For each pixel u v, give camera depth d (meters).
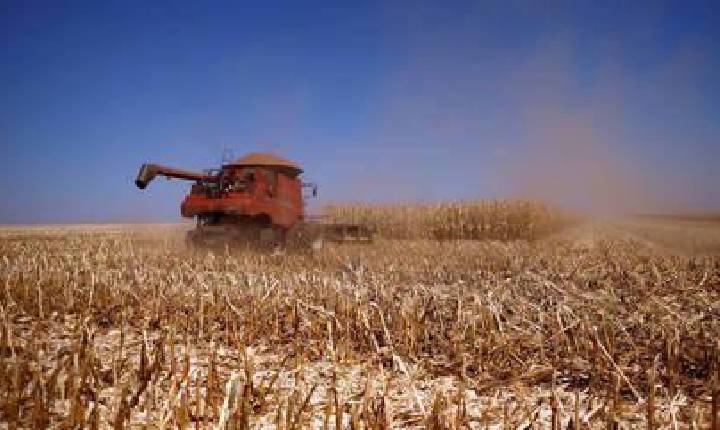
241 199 17.47
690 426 4.36
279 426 4.24
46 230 39.00
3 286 9.72
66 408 4.85
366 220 32.75
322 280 9.70
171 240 21.66
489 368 6.32
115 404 4.98
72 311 8.88
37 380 4.61
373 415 4.45
